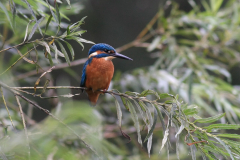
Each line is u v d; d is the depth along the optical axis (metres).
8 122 8.20
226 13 12.40
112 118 12.03
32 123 9.04
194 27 12.27
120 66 15.73
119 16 16.22
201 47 12.65
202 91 10.82
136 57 16.03
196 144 5.16
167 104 5.10
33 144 5.21
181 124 4.76
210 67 10.98
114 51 7.98
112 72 7.94
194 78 11.19
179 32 12.43
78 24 4.88
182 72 12.62
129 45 12.20
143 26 16.33
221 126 4.91
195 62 10.77
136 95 5.25
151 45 11.26
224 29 12.25
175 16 12.38
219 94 10.53
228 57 13.08
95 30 15.59
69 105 5.80
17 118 8.86
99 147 6.82
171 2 12.48
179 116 4.77
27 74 10.34
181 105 5.04
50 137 5.62
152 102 5.11
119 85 11.56
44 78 10.62
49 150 5.36
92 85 7.82
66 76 14.63
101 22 15.71
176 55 11.31
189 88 9.84
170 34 12.05
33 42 4.66
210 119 4.95
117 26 16.08
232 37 12.32
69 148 6.38
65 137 6.40
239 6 11.78
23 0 4.85
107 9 15.98
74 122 6.18
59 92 7.52
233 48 13.30
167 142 4.84
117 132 11.35
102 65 7.68
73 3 10.20
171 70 11.60
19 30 8.76
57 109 6.12
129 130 11.53
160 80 10.66
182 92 10.34
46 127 5.68
